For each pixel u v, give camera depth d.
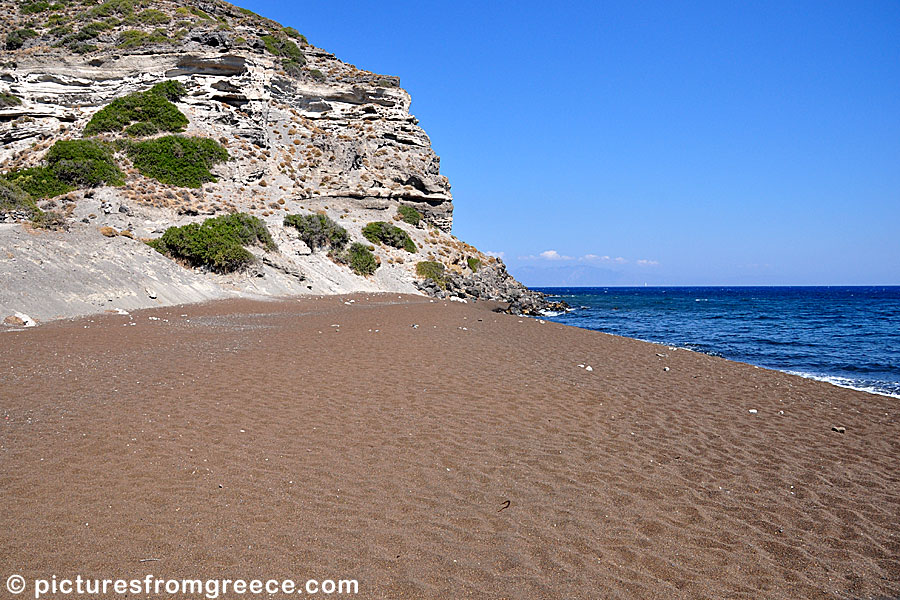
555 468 7.18
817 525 5.95
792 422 10.04
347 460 7.12
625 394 11.31
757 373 14.83
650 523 5.82
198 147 42.66
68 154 37.94
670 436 8.76
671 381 12.96
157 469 6.59
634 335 30.61
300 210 43.91
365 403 9.66
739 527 5.84
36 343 14.16
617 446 8.14
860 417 10.70
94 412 8.62
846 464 7.89
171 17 60.34
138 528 5.21
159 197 37.69
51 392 9.66
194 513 5.54
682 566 5.04
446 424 8.71
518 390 11.01
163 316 21.97
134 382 10.52
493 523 5.65
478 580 4.65
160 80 48.22
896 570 5.10
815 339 28.59
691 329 34.59
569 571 4.85
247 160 45.44
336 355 13.70
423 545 5.15
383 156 53.50
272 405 9.35
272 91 53.41
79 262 24.47
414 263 44.78
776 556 5.30
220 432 7.95
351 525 5.45
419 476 6.73
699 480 7.05
